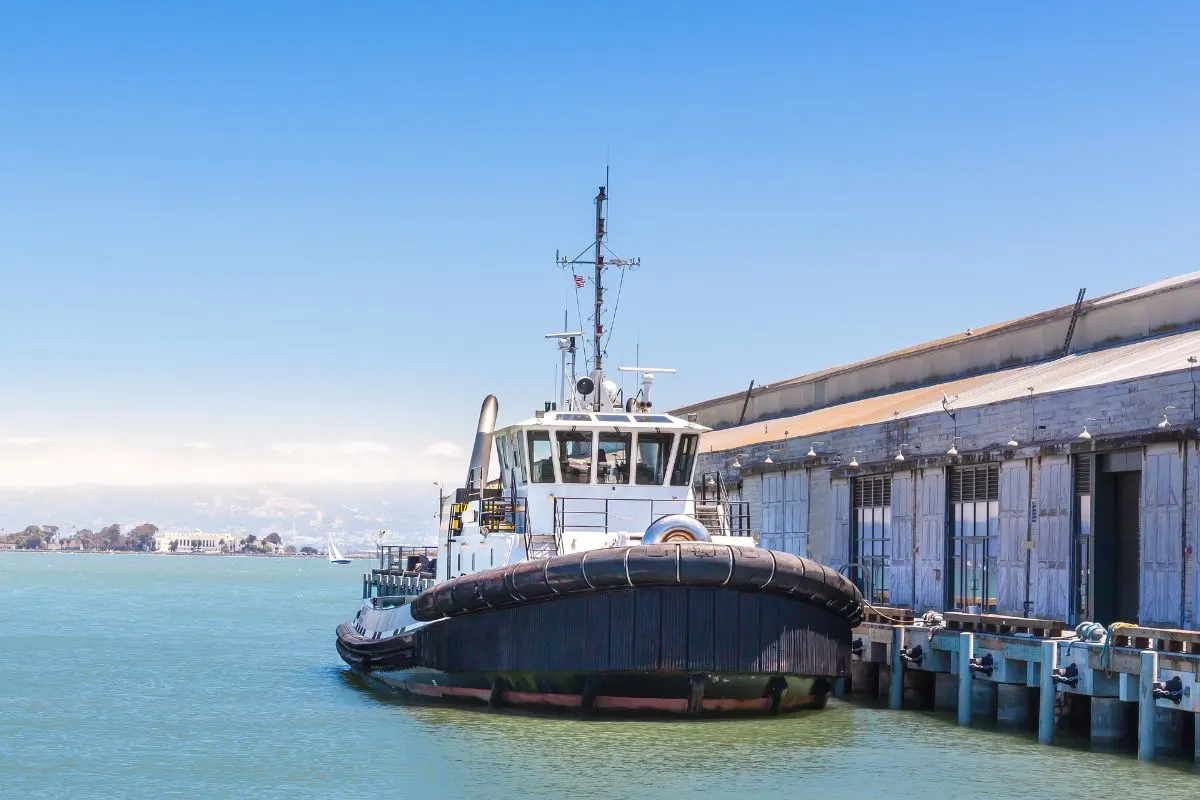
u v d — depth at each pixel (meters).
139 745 27.73
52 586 135.12
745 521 48.47
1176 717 24.27
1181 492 27.20
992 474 33.81
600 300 32.78
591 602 25.94
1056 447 30.95
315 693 36.50
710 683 26.16
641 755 24.38
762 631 25.92
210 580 170.50
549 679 26.78
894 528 38.19
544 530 29.44
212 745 27.58
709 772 23.20
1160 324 39.41
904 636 31.67
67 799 22.77
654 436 30.12
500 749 24.94
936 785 22.44
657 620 25.52
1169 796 21.47
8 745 27.84
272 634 62.34
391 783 23.06
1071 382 34.16
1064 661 25.97
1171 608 27.30
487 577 27.14
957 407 35.69
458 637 28.28
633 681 26.14
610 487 29.92
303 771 24.66
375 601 37.28
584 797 21.59
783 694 26.91
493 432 33.12
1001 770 23.61
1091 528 29.98
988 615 29.59
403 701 32.41
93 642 56.31
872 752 25.12
